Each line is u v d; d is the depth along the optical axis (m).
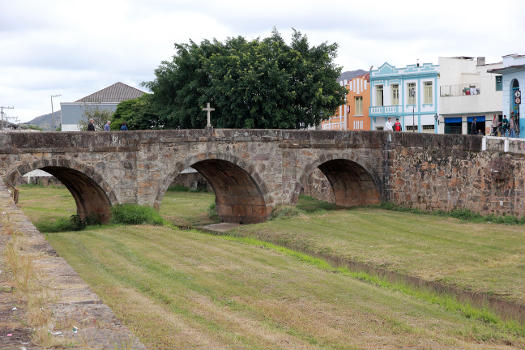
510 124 35.47
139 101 61.28
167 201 45.62
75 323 5.26
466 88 52.31
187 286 15.91
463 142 32.34
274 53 45.25
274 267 19.59
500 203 30.44
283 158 34.84
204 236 26.36
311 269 19.67
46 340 4.79
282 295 15.68
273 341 11.12
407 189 36.25
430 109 53.56
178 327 11.16
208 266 19.14
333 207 39.94
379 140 37.78
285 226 31.08
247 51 45.94
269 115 44.25
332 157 36.22
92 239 23.77
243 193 35.56
